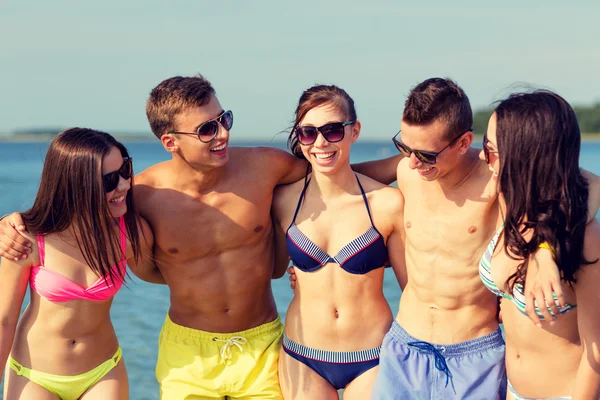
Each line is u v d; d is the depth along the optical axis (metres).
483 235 3.88
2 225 3.84
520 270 3.21
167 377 4.58
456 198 3.95
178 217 4.42
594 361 3.11
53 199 3.79
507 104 3.14
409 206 4.16
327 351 4.29
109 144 3.83
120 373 4.16
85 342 4.01
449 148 3.76
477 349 3.99
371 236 4.24
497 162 3.24
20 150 111.56
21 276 3.89
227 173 4.47
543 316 3.15
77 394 4.06
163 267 4.54
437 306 4.02
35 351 3.96
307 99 4.18
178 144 4.23
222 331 4.58
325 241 4.30
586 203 3.04
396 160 4.50
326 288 4.28
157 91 4.27
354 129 4.30
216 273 4.48
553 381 3.42
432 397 3.99
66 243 3.90
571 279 3.05
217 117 4.19
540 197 3.03
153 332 8.93
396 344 4.14
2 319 3.89
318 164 4.20
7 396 3.98
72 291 3.88
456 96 3.75
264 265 4.58
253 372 4.53
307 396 4.30
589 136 131.88
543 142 2.99
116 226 3.98
